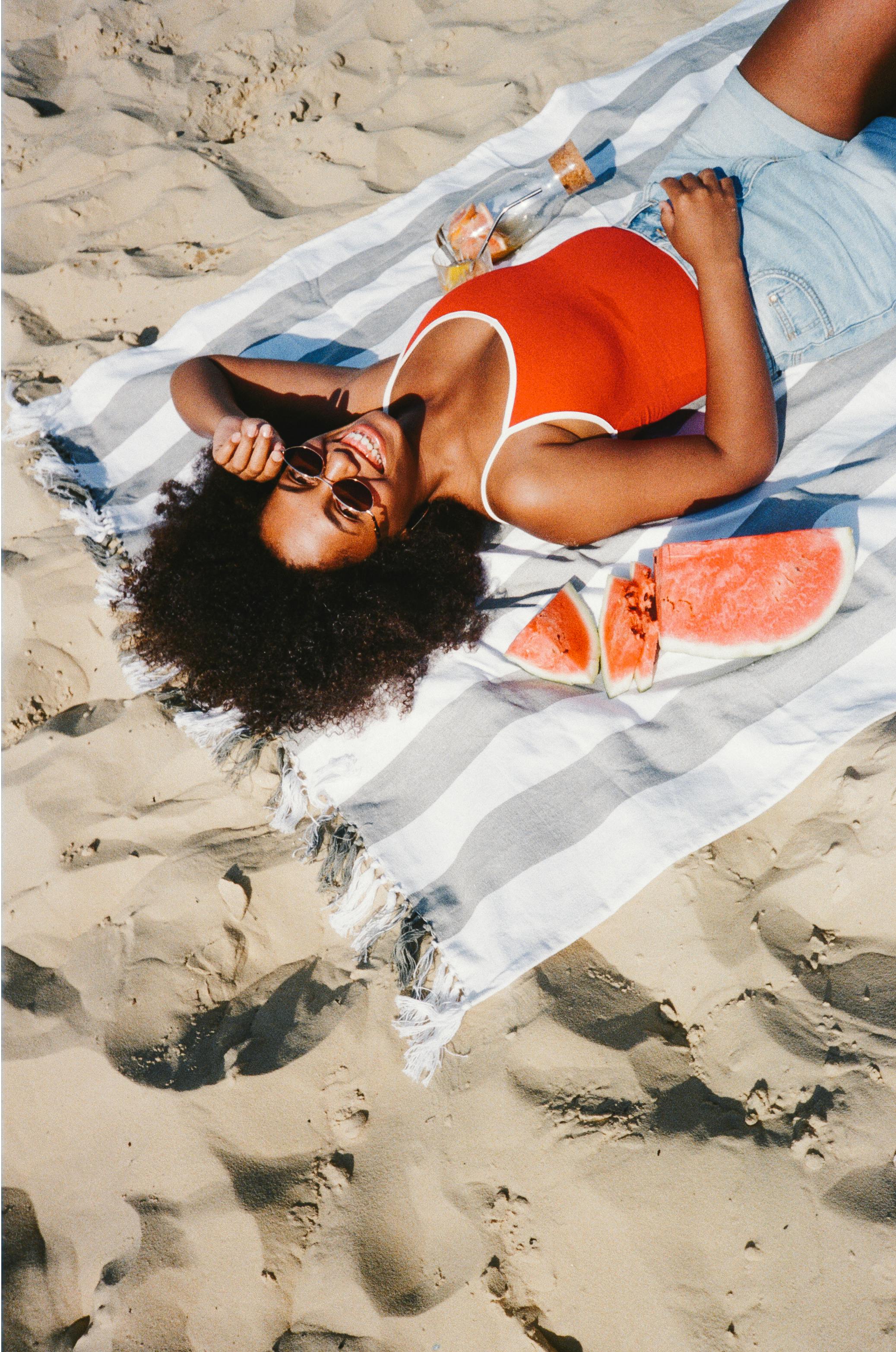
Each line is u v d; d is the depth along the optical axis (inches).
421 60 157.6
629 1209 64.6
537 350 82.7
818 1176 62.7
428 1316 65.1
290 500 80.7
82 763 97.8
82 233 152.6
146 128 162.4
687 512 91.4
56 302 143.9
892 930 70.9
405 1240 68.6
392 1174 71.2
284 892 86.6
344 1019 78.6
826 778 78.1
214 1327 67.7
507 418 82.7
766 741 79.0
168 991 83.0
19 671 106.6
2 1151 78.7
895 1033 66.1
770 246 88.5
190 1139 74.5
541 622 88.7
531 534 88.9
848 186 87.7
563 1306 63.7
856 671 79.6
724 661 84.0
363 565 85.4
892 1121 63.2
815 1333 58.4
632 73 135.8
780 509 88.4
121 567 106.7
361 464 79.9
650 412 91.1
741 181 91.7
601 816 79.1
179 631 84.4
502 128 142.7
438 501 90.1
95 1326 68.8
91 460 121.0
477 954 76.8
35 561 113.2
